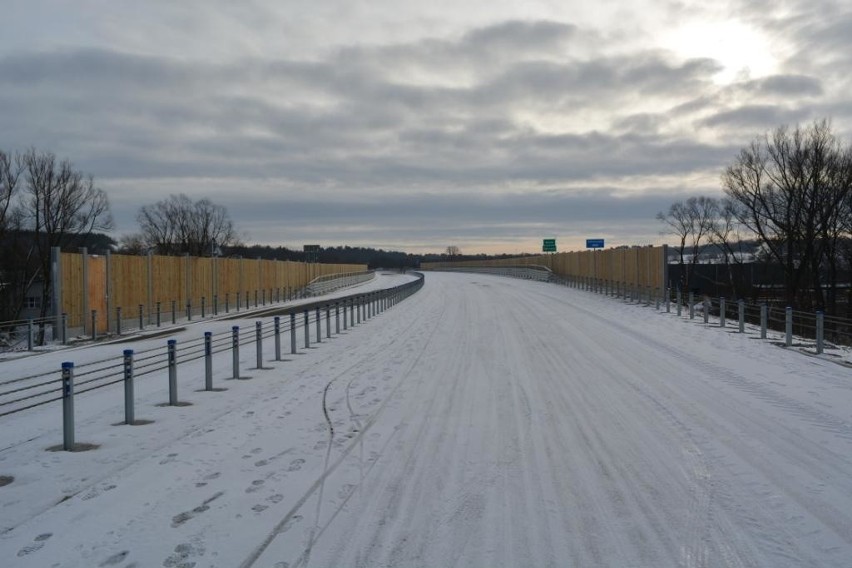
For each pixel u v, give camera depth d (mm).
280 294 53125
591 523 6324
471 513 6617
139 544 5910
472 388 13500
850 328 31688
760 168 45031
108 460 8648
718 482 7469
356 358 18391
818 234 43656
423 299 47156
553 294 49656
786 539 5898
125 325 30062
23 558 5633
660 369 15453
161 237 78000
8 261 45281
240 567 5438
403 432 9977
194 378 15570
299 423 10625
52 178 45031
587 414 10961
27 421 11227
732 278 55375
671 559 5512
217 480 7734
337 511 6707
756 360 16766
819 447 8859
